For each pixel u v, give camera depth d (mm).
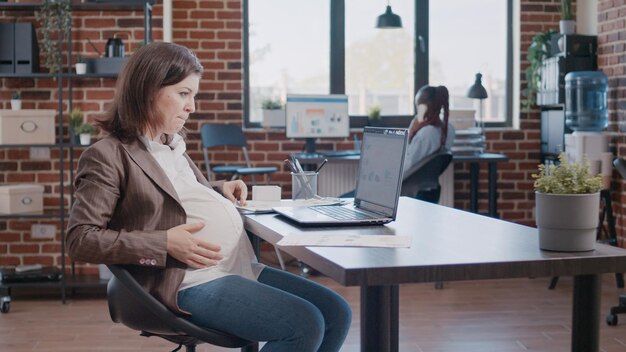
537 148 6852
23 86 5445
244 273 2307
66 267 5535
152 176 2145
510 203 6867
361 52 6996
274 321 1984
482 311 4789
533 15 6832
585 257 1738
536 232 2121
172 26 6602
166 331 2164
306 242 1951
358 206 2662
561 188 1801
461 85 7043
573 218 1780
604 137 5812
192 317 2098
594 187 1804
